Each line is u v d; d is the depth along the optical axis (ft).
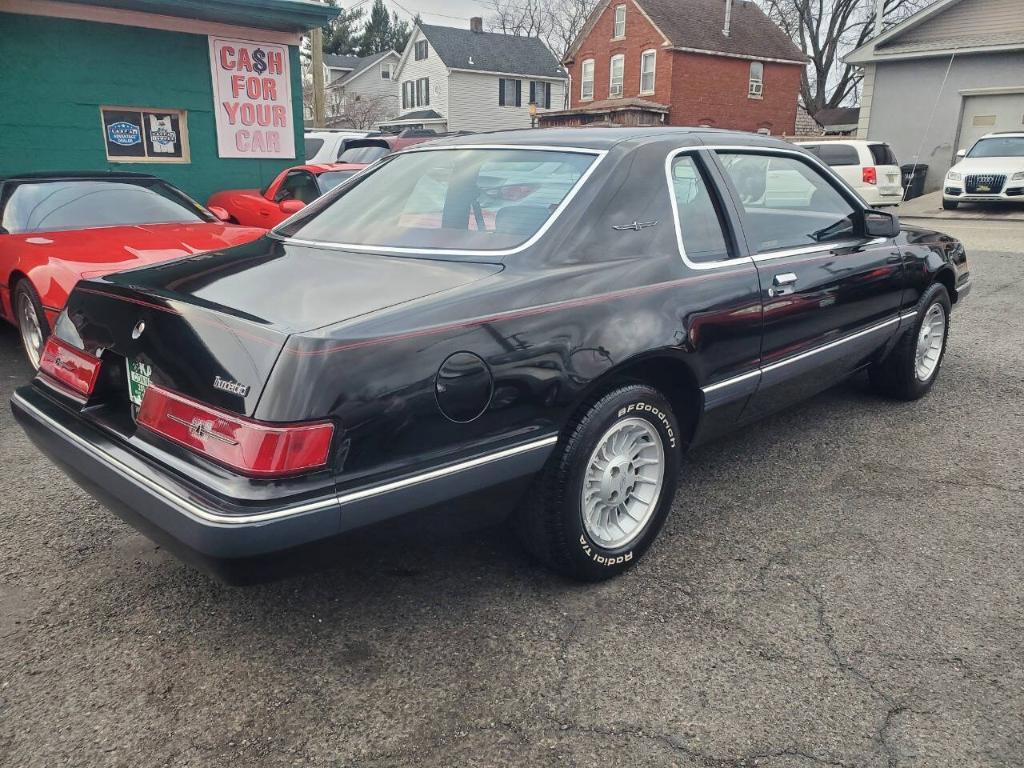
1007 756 6.95
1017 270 32.17
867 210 13.98
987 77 69.51
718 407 10.78
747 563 10.16
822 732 7.25
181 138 32.40
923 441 14.21
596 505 9.45
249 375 6.88
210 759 6.95
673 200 10.27
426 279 8.43
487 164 10.37
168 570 9.95
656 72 113.91
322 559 7.30
